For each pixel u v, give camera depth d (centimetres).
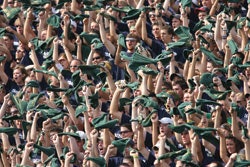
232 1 7844
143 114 6925
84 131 7031
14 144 7006
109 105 7194
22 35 7738
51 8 7919
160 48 7606
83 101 7056
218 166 6562
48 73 7400
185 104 6950
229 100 7131
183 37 7531
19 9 7869
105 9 7800
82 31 7731
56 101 7212
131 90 7206
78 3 7906
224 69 7269
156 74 7125
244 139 6631
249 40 7519
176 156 6644
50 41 7644
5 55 7644
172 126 6756
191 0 7788
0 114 7138
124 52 7381
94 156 6681
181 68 7381
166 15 7856
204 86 7056
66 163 6625
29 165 6756
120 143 6712
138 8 7769
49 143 6906
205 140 6750
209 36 7519
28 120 7031
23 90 7319
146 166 6775
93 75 7275
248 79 7231
